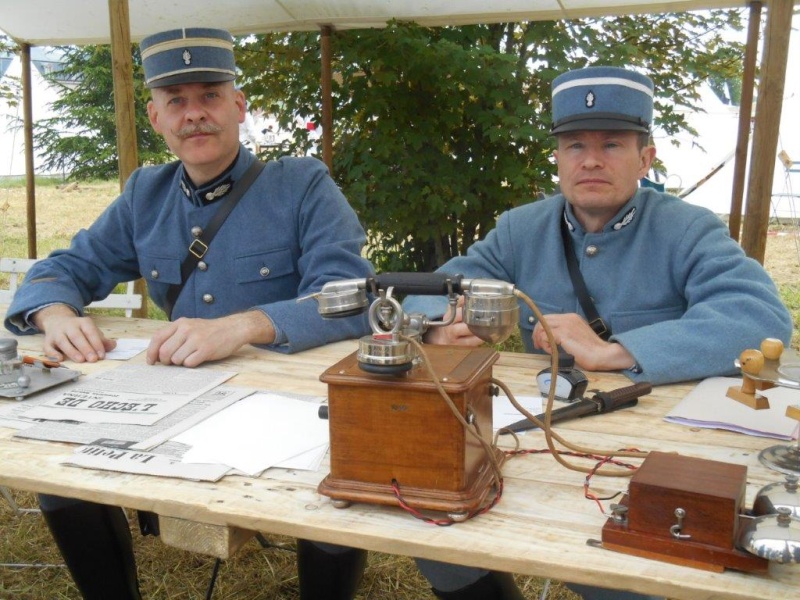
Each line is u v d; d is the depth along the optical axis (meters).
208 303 2.71
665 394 1.85
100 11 5.48
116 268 2.92
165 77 2.51
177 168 2.85
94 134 13.98
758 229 4.18
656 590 1.04
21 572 2.92
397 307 1.25
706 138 8.51
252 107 6.57
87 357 2.21
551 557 1.10
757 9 4.80
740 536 1.06
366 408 1.25
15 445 1.57
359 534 1.19
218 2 5.21
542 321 1.32
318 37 6.11
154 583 2.84
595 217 2.40
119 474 1.42
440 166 5.94
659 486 1.10
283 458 1.46
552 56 5.72
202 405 1.78
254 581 2.85
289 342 2.27
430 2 5.14
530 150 6.03
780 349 1.59
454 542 1.15
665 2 4.84
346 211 2.73
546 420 1.36
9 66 13.99
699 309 2.03
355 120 6.23
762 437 1.56
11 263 3.27
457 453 1.22
